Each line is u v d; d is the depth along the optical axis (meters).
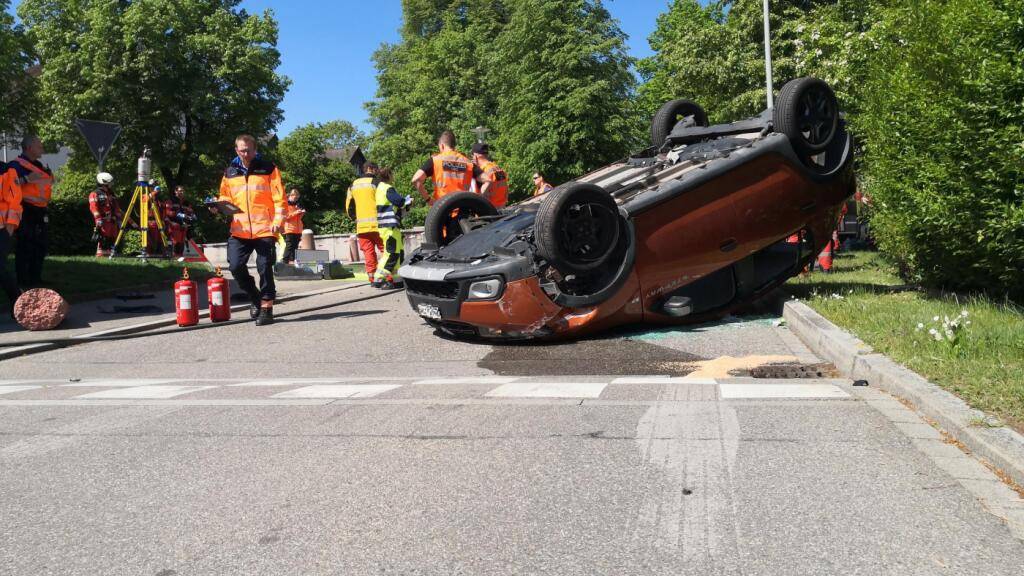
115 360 8.14
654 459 3.79
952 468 3.50
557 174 39.00
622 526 2.98
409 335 8.88
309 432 4.57
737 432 4.20
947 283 8.84
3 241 9.88
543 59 37.66
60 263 14.38
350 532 3.02
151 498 3.51
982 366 4.95
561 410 4.86
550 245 7.14
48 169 12.00
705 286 8.58
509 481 3.54
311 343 8.73
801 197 8.61
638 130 39.16
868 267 13.71
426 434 4.41
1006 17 5.93
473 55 53.81
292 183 54.91
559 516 3.11
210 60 39.59
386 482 3.60
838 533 2.86
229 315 10.66
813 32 24.86
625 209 7.63
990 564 2.58
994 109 6.12
